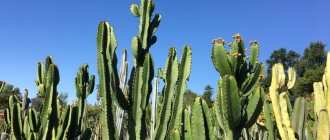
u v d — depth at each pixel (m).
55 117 3.46
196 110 2.56
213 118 3.46
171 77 2.76
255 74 2.64
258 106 2.40
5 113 4.35
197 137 2.54
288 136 1.91
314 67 47.00
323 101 1.79
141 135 2.73
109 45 2.67
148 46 2.93
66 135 3.40
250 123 2.41
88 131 3.62
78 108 3.84
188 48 2.81
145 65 2.76
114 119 2.67
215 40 2.67
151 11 2.99
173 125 2.71
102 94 2.66
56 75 3.49
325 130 1.67
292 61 55.59
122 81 2.89
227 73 2.62
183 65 2.77
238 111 2.34
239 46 2.66
